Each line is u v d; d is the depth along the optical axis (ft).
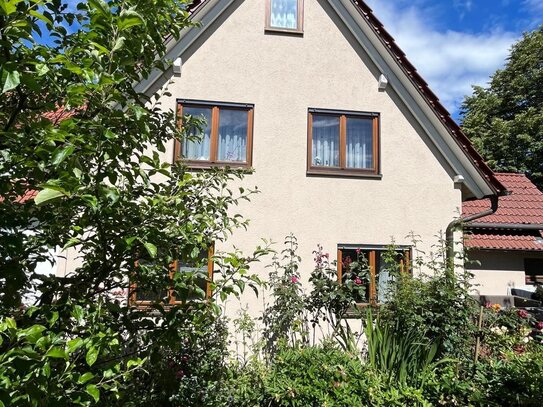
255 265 26.17
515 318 22.80
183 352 18.84
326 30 29.12
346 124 29.01
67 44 9.60
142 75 9.94
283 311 24.27
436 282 22.38
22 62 6.99
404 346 18.95
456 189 29.04
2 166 7.18
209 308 9.58
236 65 27.91
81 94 7.57
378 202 28.14
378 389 16.46
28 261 8.75
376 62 28.99
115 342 7.37
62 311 8.05
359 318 24.89
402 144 29.01
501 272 37.11
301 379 17.21
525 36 96.32
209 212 11.07
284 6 29.14
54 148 6.91
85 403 6.36
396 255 26.68
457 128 29.32
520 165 86.17
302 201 27.37
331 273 25.13
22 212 7.92
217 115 27.50
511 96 95.40
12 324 5.83
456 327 21.42
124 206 8.62
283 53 28.53
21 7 6.95
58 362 6.98
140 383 14.08
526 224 35.47
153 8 8.82
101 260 9.22
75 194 6.70
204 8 27.30
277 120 27.86
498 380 17.40
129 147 8.96
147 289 10.34
